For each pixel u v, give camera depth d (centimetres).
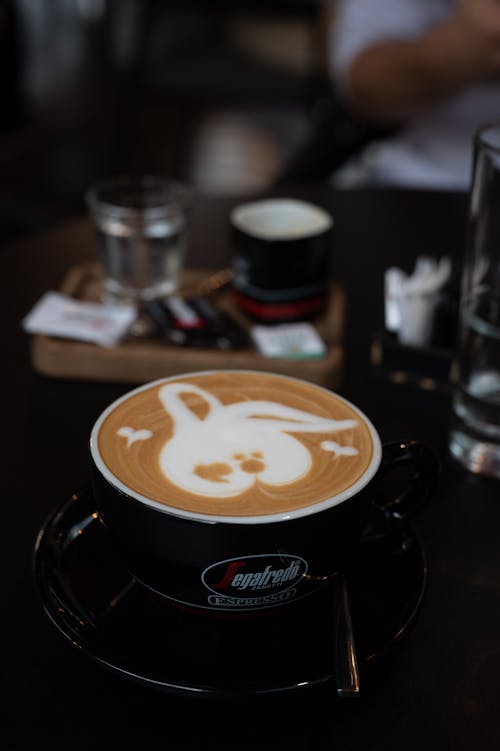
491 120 138
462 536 60
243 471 50
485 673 52
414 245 96
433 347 73
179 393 55
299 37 248
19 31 363
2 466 64
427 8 143
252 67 240
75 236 97
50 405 70
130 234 82
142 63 248
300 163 157
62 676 51
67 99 363
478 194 65
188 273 87
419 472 55
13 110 332
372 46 141
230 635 51
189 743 49
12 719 49
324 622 52
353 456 51
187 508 48
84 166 289
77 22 451
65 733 49
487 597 56
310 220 83
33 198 120
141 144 306
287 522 48
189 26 250
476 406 66
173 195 88
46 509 61
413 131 145
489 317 65
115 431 52
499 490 64
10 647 52
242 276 79
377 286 87
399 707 50
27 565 57
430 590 56
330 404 55
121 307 80
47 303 77
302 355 72
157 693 51
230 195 107
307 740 49
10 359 75
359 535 51
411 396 72
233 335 74
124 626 51
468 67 130
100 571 54
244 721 50
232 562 48
